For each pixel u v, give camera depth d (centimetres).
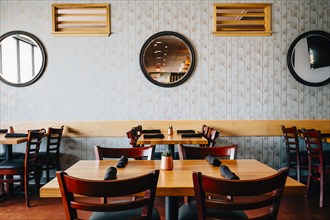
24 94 438
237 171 171
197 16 439
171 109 442
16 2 435
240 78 444
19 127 436
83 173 167
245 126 442
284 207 314
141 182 126
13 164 329
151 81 439
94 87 440
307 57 444
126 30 438
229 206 126
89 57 439
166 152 176
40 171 420
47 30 436
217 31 438
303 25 443
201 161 202
